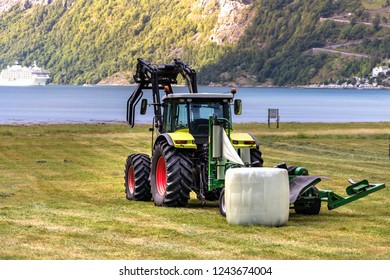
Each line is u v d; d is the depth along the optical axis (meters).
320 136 56.38
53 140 52.06
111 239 16.00
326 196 20.20
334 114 146.50
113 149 45.38
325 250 14.95
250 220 18.03
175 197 21.28
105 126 72.50
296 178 19.83
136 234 16.67
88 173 32.16
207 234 16.73
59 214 19.89
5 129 65.19
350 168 34.62
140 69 25.14
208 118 22.23
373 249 15.09
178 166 21.22
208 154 20.86
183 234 16.70
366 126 72.88
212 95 22.20
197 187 21.61
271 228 17.72
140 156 23.62
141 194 23.19
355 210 21.22
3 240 15.80
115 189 26.61
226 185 18.39
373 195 24.55
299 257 14.27
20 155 41.09
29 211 20.45
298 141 52.06
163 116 23.23
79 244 15.41
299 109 177.62
